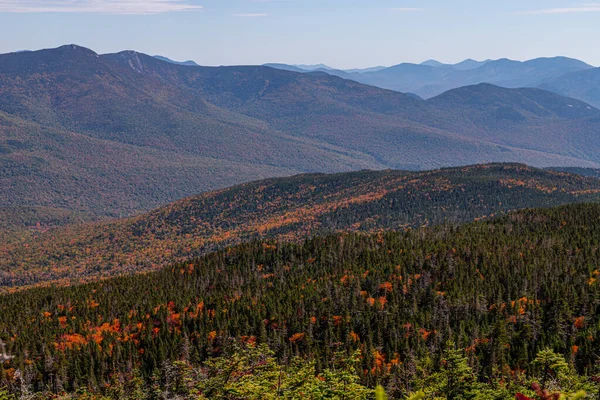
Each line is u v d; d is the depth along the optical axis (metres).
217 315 165.25
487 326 143.25
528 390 76.44
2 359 134.50
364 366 128.50
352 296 167.88
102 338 166.62
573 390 73.31
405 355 132.50
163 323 168.88
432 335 144.00
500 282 171.62
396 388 115.31
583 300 149.00
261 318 158.75
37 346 157.25
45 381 141.62
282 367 71.81
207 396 76.00
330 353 136.00
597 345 126.44
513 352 131.12
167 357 142.25
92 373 139.62
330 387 64.75
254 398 65.88
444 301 161.25
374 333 150.12
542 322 144.50
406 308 163.50
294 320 156.88
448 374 83.19
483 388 83.75
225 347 143.88
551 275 168.62
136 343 158.50
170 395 110.69
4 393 123.81
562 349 130.25
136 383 129.25
